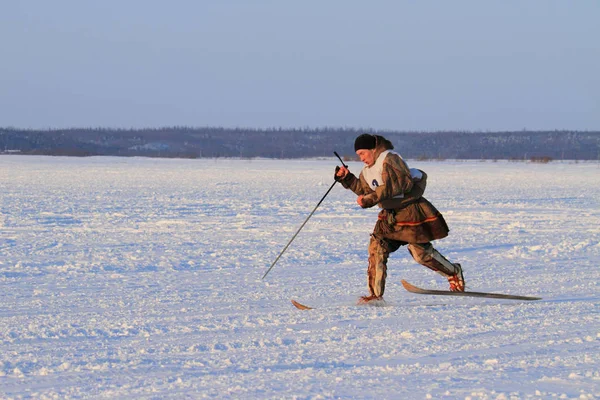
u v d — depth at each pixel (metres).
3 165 105.50
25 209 37.47
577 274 19.33
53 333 12.22
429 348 11.14
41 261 20.77
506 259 22.12
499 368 9.98
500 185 66.69
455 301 15.52
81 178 71.00
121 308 14.53
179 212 36.81
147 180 69.00
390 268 20.19
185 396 8.77
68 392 8.95
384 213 15.20
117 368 10.05
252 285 17.47
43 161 128.88
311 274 19.22
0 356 10.70
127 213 36.00
